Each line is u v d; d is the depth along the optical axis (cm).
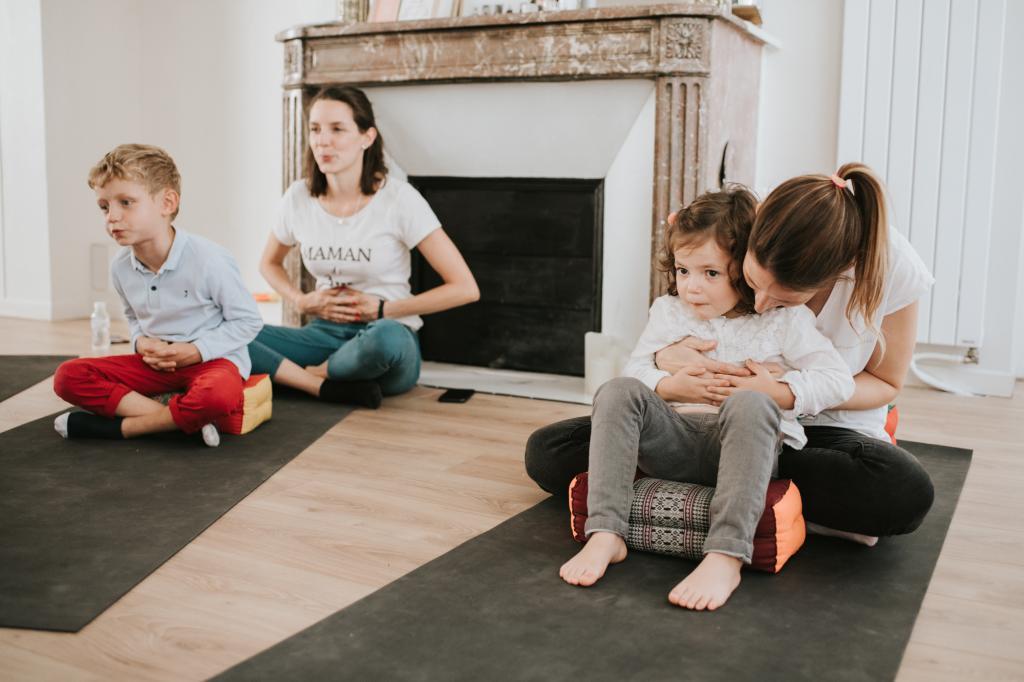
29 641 118
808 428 164
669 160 258
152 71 405
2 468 187
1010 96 276
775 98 310
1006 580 145
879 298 147
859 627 126
